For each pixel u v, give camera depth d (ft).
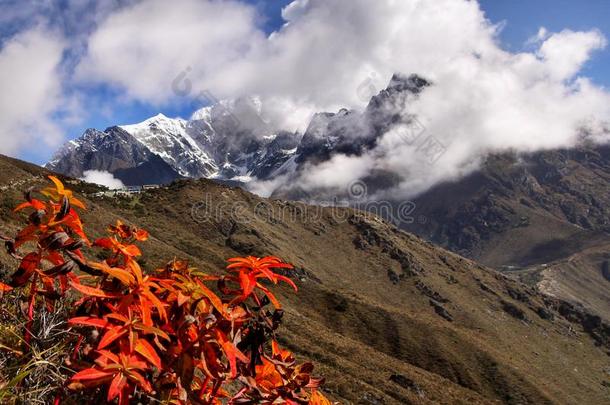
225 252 338.75
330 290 326.44
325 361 171.94
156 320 4.79
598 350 437.58
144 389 4.30
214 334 4.51
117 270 4.42
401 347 280.10
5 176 161.27
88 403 4.42
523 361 345.31
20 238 4.52
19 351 4.58
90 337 4.42
